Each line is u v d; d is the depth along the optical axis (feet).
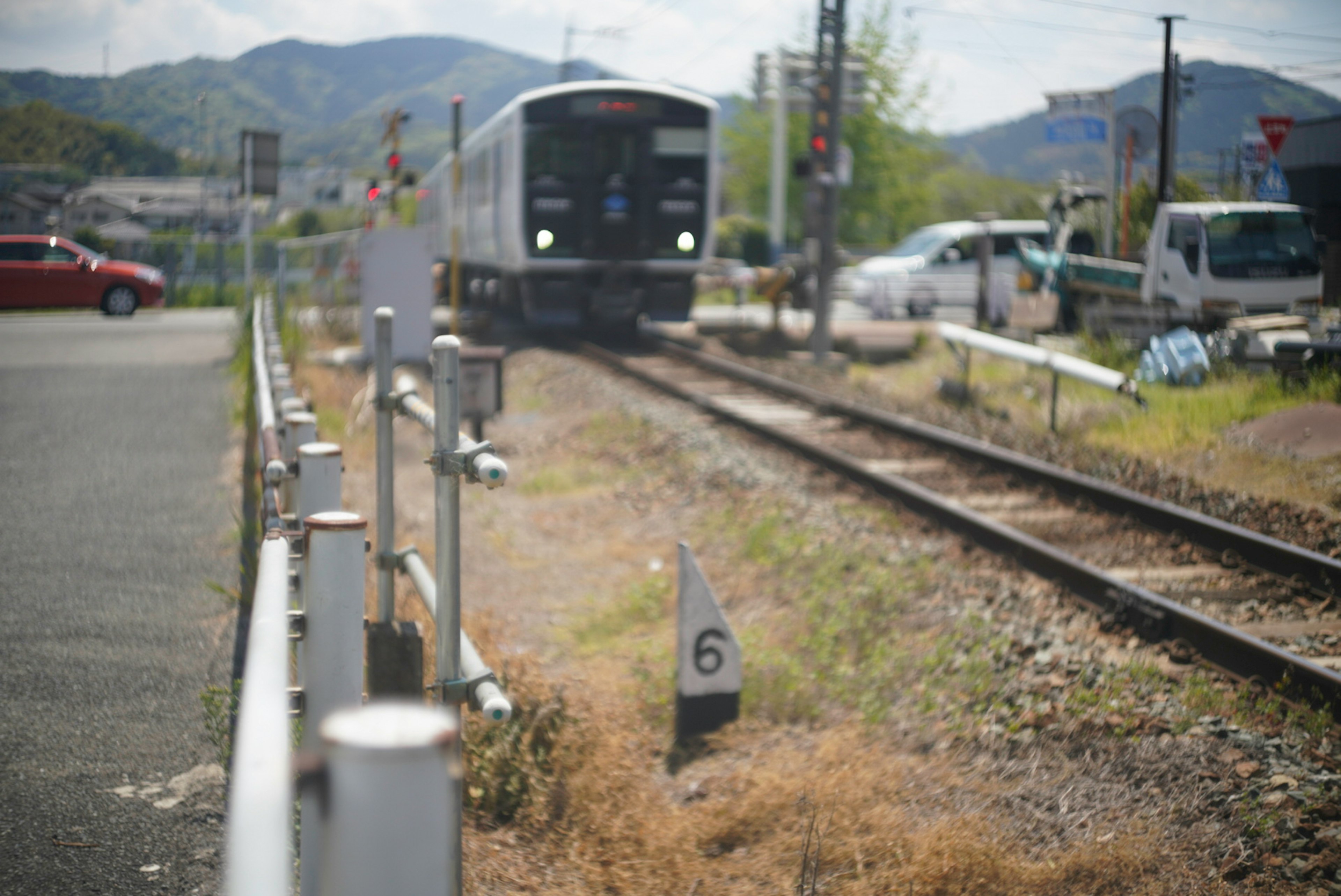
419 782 3.12
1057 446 37.14
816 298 64.59
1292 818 13.07
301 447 12.02
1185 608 19.65
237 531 24.08
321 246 60.64
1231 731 15.53
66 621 18.54
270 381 22.98
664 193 65.00
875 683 18.67
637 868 13.26
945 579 23.43
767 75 75.56
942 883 12.34
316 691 8.86
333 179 123.75
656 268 65.36
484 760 14.19
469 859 12.57
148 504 26.37
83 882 10.81
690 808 15.33
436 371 9.41
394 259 55.31
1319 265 52.85
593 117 64.03
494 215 70.23
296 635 8.98
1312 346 41.37
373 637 10.84
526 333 75.51
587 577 26.48
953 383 49.19
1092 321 61.41
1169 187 70.44
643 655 20.76
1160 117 70.38
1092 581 22.34
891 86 169.07
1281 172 57.21
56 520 24.79
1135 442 37.22
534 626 22.93
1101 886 12.25
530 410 50.29
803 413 44.45
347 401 43.14
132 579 20.86
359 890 3.11
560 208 64.03
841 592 22.63
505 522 31.01
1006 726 16.37
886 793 14.87
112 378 43.80
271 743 3.68
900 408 45.73
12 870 10.95
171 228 103.86
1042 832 13.57
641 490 34.01
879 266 94.99
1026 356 43.50
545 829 13.73
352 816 3.11
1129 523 28.04
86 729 14.40
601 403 47.70
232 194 116.16
